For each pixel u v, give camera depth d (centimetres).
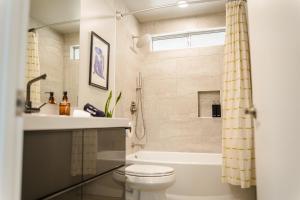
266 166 104
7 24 50
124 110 282
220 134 296
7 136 49
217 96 308
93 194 120
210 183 224
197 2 262
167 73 325
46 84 154
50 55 158
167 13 318
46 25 155
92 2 211
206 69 310
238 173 205
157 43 347
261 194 115
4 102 49
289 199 77
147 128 324
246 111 129
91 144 120
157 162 236
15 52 50
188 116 311
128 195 182
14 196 49
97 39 217
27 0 54
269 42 95
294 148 72
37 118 83
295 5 68
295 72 69
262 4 105
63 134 99
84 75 196
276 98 88
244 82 216
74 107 180
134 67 319
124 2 289
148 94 329
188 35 335
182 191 226
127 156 280
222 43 321
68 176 100
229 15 236
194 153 296
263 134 108
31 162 81
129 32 303
